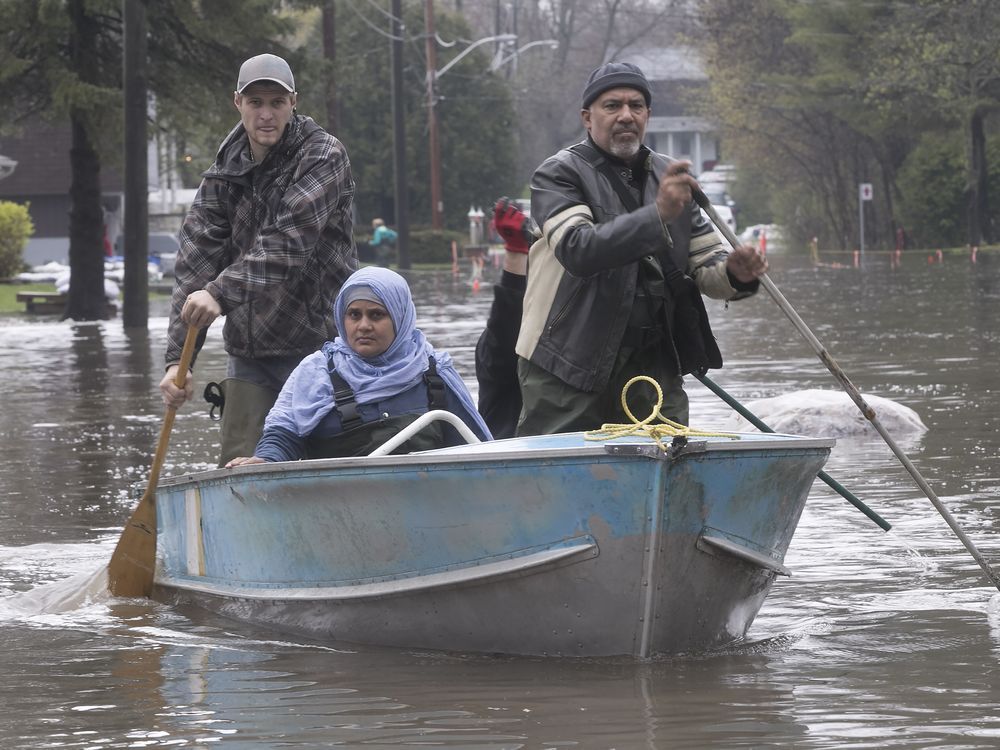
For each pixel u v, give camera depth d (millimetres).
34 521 20312
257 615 14125
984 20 115312
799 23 131500
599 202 14203
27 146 132125
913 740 10047
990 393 31375
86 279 72938
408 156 156000
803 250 158750
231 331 16906
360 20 155375
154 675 12297
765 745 9977
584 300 14281
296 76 72250
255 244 16203
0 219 107875
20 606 15320
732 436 12766
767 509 12812
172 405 15703
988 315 55312
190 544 15133
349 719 10812
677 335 14742
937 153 139375
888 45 120375
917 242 142875
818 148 150875
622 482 11891
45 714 11125
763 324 54750
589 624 12312
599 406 14508
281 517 13578
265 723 10773
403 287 14727
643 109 14461
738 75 144875
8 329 63625
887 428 25750
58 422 31297
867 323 53250
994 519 18453
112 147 69375
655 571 12055
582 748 9961
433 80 139375
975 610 14156
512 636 12602
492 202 162000
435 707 11086
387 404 14609
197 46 71250
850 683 11594
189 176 174000
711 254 14781
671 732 10297
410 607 12914
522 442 12914
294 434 14492
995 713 10680
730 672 12008
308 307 16797
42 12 66188
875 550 16969
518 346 14719
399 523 12727
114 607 15156
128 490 22766
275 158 16578
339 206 16625
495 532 12336
